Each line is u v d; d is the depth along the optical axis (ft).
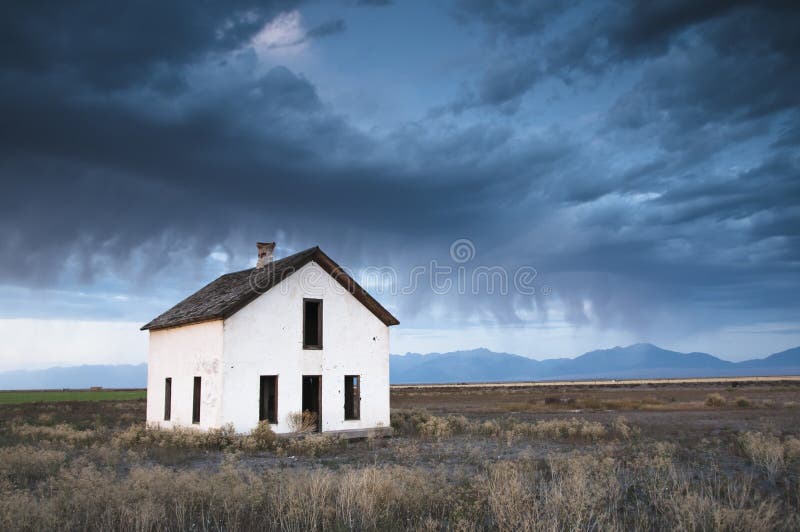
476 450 62.59
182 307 100.63
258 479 40.01
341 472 49.21
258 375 82.43
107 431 97.81
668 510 33.86
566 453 61.62
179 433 79.00
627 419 116.57
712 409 146.20
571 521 30.83
